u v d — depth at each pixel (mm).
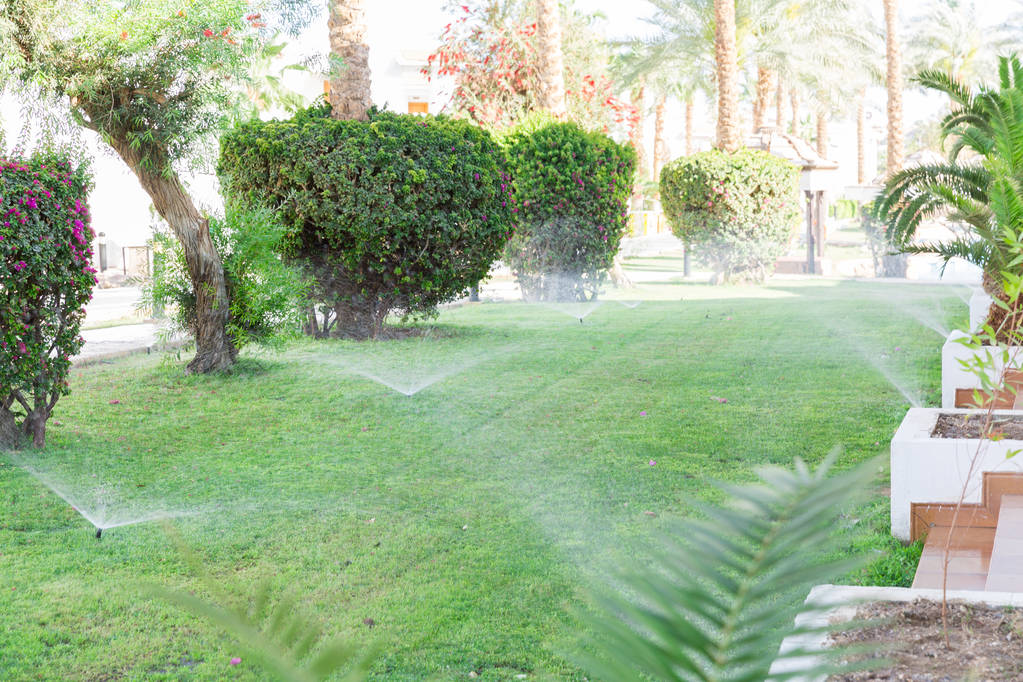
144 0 8914
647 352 11992
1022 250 4062
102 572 4793
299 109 13188
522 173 17422
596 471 6641
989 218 8562
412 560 4949
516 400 9117
